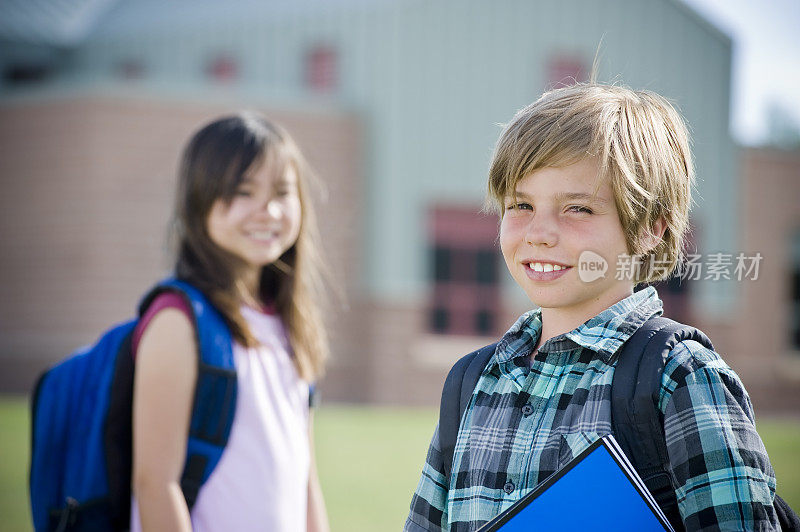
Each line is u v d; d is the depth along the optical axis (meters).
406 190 20.92
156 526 2.99
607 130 2.08
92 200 19.88
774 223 22.84
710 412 1.91
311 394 3.59
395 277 20.73
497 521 1.89
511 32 21.36
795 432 15.77
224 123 3.55
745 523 1.84
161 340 3.10
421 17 21.08
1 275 20.64
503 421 2.14
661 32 21.91
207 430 3.11
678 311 22.17
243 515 3.11
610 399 1.99
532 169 2.10
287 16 22.86
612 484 1.88
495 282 21.34
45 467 3.16
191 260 3.39
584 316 2.14
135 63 26.34
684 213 2.20
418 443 12.92
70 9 28.39
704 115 22.11
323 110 20.84
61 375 3.20
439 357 20.73
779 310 22.81
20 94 20.48
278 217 3.50
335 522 7.66
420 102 21.05
